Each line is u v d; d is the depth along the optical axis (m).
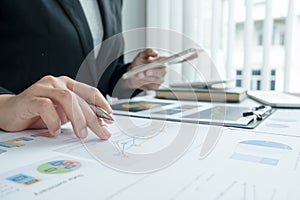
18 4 0.69
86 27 0.78
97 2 0.85
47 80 0.41
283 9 1.06
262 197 0.19
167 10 1.25
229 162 0.26
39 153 0.29
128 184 0.21
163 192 0.20
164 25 1.25
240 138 0.35
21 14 0.69
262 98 0.71
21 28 0.70
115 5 0.93
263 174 0.23
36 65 0.72
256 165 0.25
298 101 0.65
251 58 1.12
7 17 0.69
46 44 0.72
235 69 1.15
